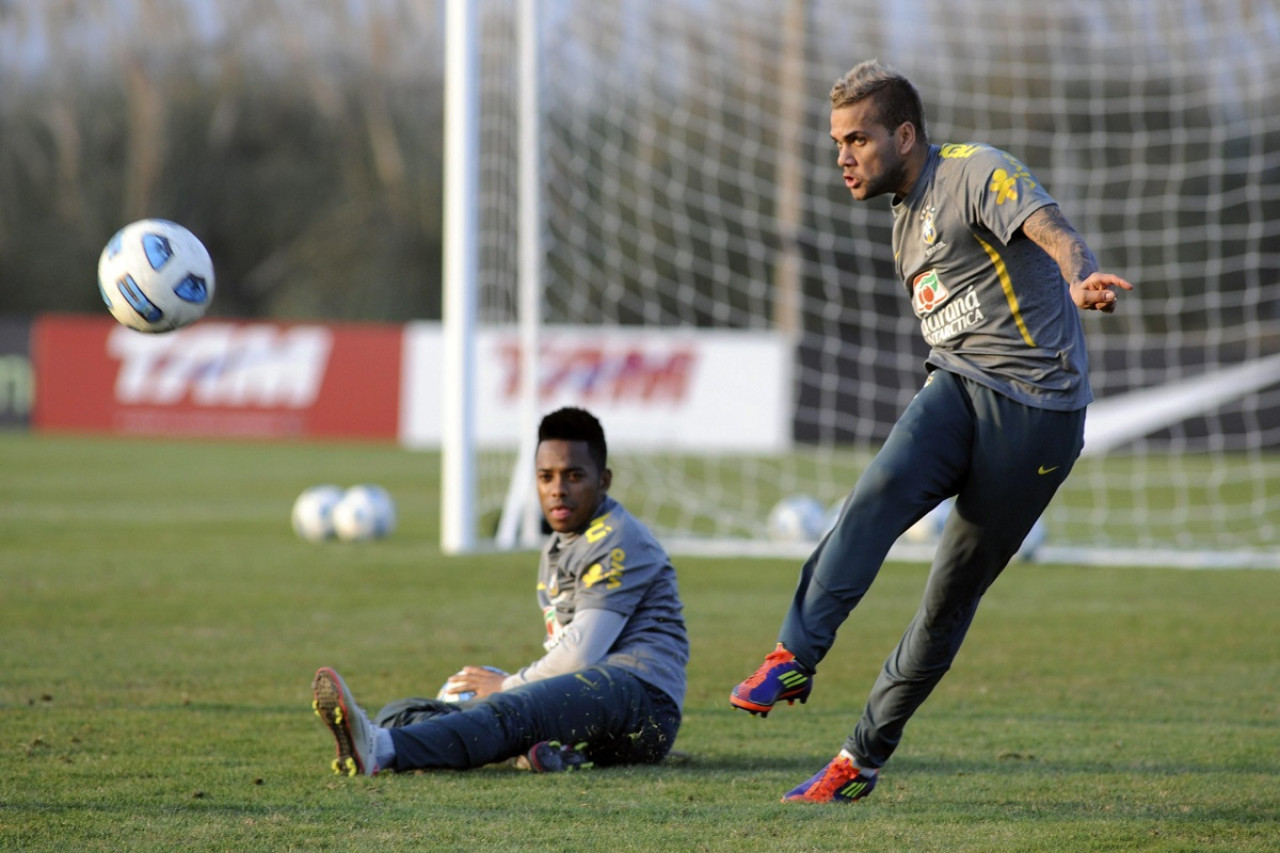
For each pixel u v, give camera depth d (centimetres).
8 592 2673
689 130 6388
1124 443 6444
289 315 11662
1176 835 1106
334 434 7394
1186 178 6925
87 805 1182
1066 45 4528
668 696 1409
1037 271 1104
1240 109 5538
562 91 5725
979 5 4525
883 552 1117
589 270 7794
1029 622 2519
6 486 4919
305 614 2481
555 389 6825
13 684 1817
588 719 1355
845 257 7462
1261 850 1063
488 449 5641
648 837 1088
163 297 1416
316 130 11975
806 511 3741
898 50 5069
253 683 1845
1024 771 1377
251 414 7456
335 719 1253
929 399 1135
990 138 4638
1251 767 1400
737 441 6869
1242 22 3988
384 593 2752
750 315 7938
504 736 1329
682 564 3375
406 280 11869
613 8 4928
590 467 1428
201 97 11738
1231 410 6269
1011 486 1120
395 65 11850
